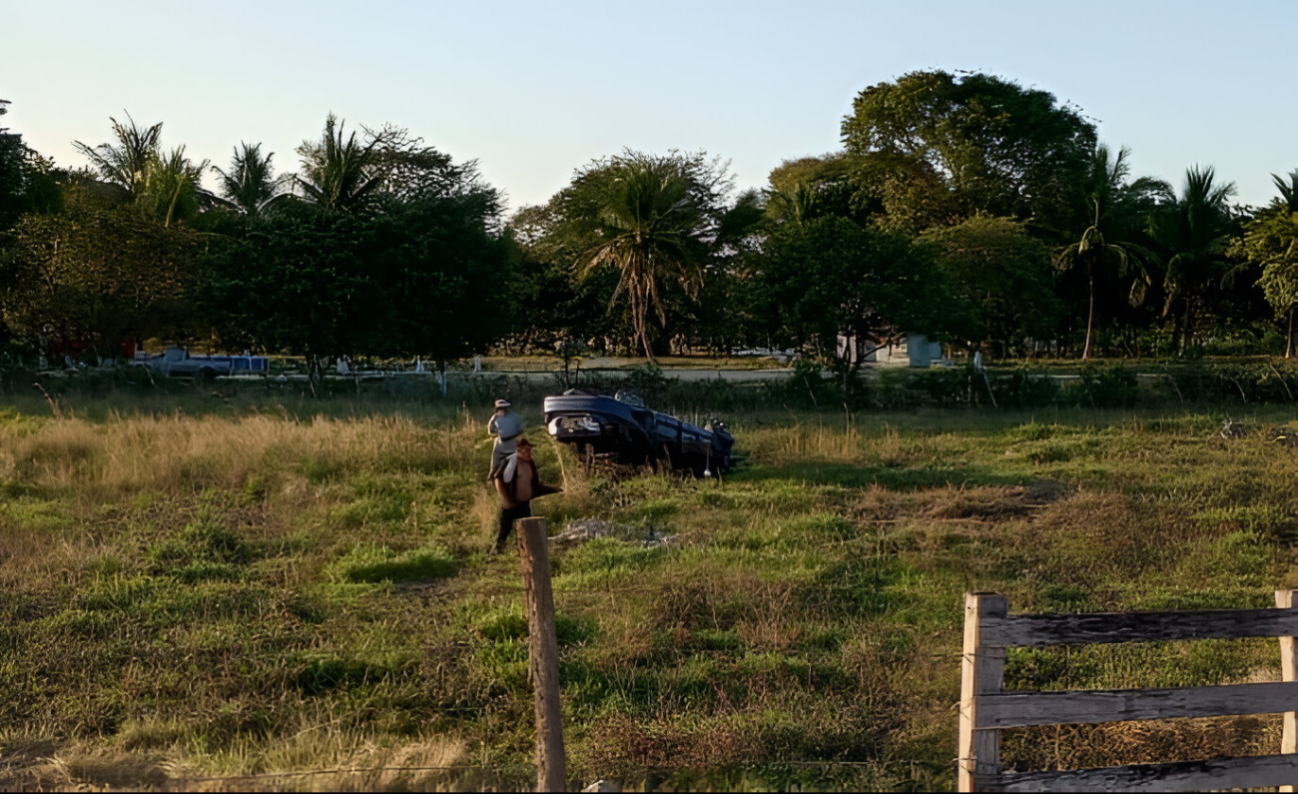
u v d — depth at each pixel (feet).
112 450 51.37
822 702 22.81
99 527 39.27
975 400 84.89
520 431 34.22
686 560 34.73
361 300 85.30
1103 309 189.37
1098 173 183.62
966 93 183.01
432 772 18.25
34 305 107.34
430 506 44.39
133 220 111.24
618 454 49.52
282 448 53.36
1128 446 58.49
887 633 27.81
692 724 21.74
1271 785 16.25
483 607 30.14
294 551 37.17
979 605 15.19
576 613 29.48
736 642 27.48
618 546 36.91
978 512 43.45
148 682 24.00
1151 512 41.81
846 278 85.46
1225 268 166.61
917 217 173.68
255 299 82.38
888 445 60.64
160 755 20.03
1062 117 183.01
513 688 24.03
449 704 23.34
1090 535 37.73
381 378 97.96
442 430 60.44
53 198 121.39
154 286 111.55
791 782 18.97
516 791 17.66
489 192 96.84
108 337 114.52
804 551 36.27
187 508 42.93
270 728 21.74
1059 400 84.53
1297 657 16.87
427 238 87.71
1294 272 83.35
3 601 29.53
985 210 163.43
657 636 27.32
